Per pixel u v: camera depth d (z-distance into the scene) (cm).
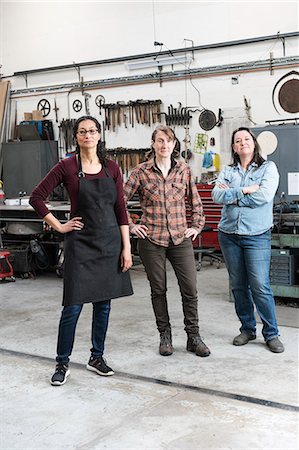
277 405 285
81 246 304
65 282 307
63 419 276
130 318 457
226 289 559
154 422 269
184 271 353
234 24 752
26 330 433
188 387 311
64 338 315
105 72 867
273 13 723
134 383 319
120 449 245
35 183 877
